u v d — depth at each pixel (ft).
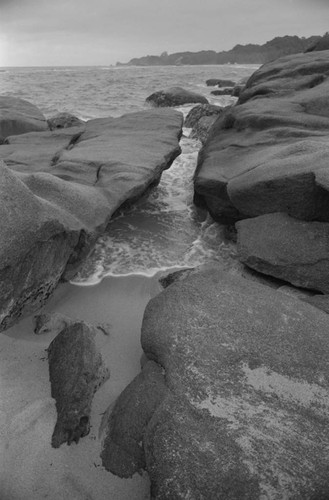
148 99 81.46
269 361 11.23
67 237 17.31
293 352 11.47
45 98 86.22
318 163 18.15
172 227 24.80
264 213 20.49
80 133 36.35
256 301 13.29
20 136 34.91
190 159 39.99
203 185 23.80
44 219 15.55
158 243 22.67
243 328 12.19
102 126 39.09
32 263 15.25
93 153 29.37
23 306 15.48
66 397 11.56
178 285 14.29
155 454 9.41
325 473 8.77
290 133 26.86
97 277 19.02
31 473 10.08
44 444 10.68
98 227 20.34
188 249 22.11
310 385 10.64
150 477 9.29
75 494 9.71
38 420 11.25
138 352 14.19
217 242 22.99
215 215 24.54
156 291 18.04
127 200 24.89
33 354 13.73
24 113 47.42
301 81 38.70
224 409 10.09
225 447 9.21
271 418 9.84
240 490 8.55
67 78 161.79
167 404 10.39
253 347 11.61
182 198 29.78
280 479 8.66
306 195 17.98
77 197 20.56
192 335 12.11
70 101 82.02
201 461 9.02
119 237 23.22
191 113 58.08
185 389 10.73
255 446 9.21
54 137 34.73
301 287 17.31
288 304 13.29
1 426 11.08
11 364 13.26
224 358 11.37
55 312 15.98
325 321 12.66
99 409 11.75
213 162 26.58
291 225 18.83
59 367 12.65
